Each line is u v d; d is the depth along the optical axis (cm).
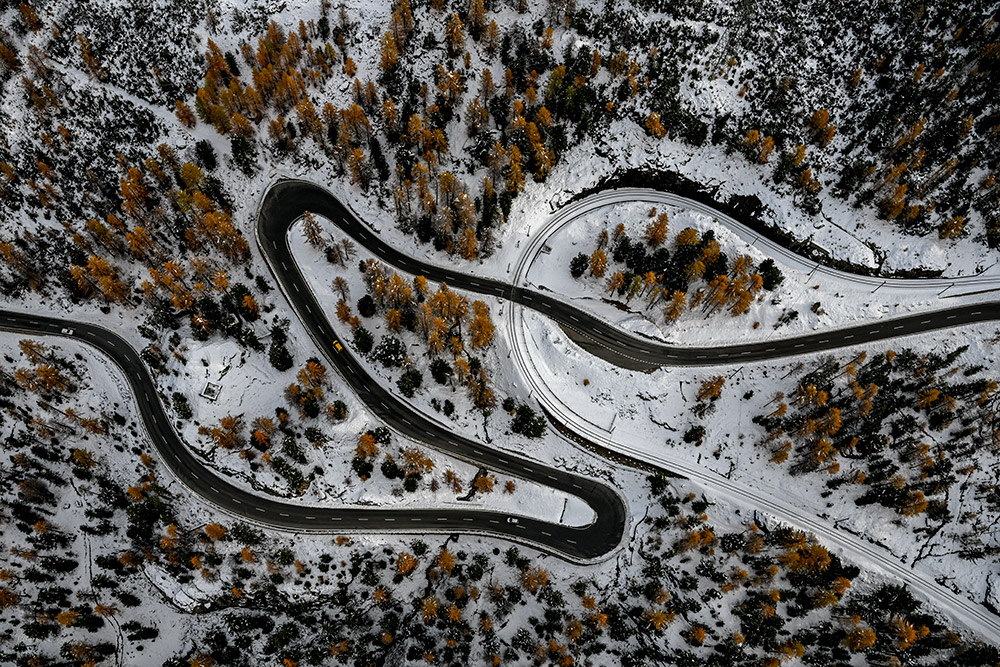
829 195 12544
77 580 10212
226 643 9962
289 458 10288
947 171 11919
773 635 9369
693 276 11431
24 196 12056
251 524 10062
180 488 10288
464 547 10175
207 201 11488
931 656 9250
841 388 10800
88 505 10488
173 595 9931
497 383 11262
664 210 12431
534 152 12394
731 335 11575
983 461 10225
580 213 12606
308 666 9869
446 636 9906
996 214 11925
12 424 10788
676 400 11131
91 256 11681
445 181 11538
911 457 10212
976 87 12456
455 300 10844
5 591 9625
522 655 9806
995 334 11262
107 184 12275
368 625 10081
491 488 10331
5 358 11175
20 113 12375
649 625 9681
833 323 11606
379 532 10144
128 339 11488
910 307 11694
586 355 11381
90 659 9719
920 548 9912
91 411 10912
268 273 11806
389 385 11112
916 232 12194
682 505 10319
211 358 10788
